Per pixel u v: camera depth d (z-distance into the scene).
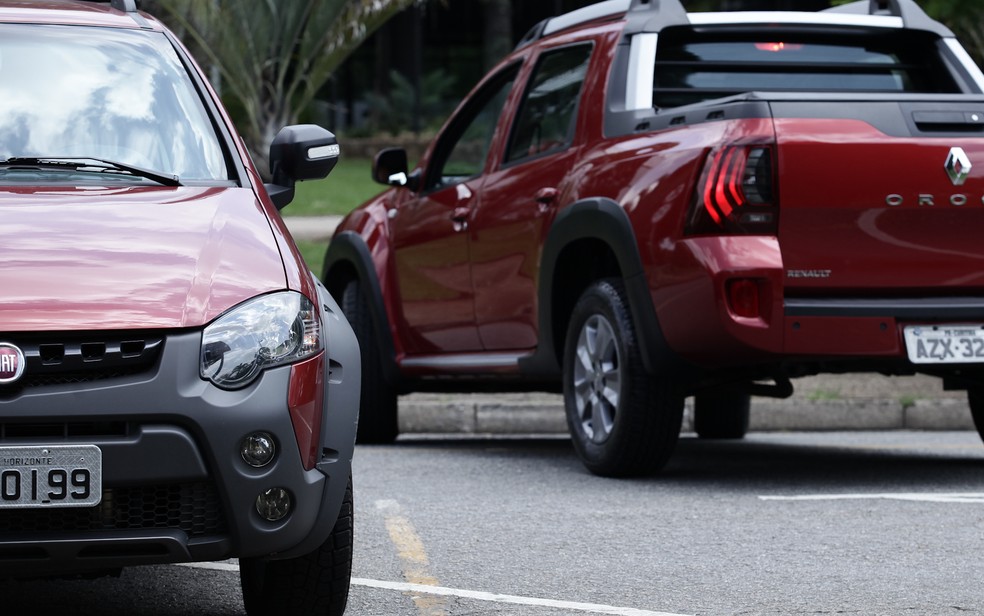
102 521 8.52
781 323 14.08
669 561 11.67
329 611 9.65
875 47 17.33
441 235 18.38
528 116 17.69
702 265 14.12
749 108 14.20
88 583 11.20
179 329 8.68
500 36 83.38
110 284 8.88
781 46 16.86
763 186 14.10
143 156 11.11
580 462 17.47
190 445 8.52
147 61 11.91
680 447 19.91
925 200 14.38
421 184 19.12
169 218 9.83
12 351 8.44
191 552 8.59
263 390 8.72
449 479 15.97
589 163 15.89
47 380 8.48
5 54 11.64
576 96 16.73
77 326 8.54
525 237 16.69
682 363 14.68
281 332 8.92
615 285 15.49
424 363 18.66
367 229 19.97
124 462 8.43
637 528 13.02
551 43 17.86
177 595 10.76
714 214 14.10
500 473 16.45
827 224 14.22
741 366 15.14
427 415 22.30
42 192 10.24
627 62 16.19
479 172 18.20
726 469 16.92
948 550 12.10
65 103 11.34
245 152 11.48
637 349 15.09
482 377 17.94
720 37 16.78
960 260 14.56
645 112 15.63
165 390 8.52
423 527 13.06
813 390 23.53
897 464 17.52
